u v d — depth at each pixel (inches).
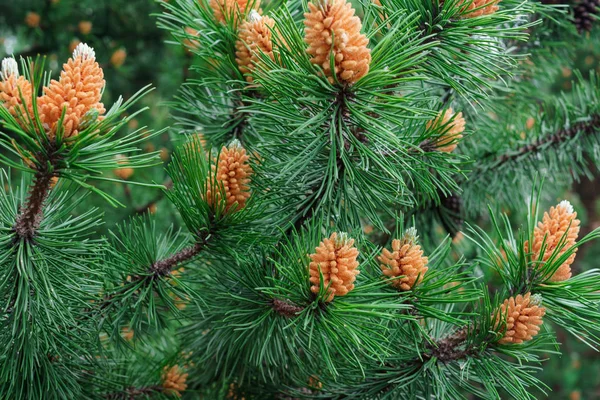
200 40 36.9
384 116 32.1
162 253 37.2
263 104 33.3
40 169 30.7
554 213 34.5
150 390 39.6
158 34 79.6
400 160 34.1
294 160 33.1
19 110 29.7
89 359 37.1
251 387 41.0
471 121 45.3
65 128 30.0
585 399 97.9
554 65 50.6
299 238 34.1
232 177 34.3
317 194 34.3
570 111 46.5
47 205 34.4
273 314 35.4
